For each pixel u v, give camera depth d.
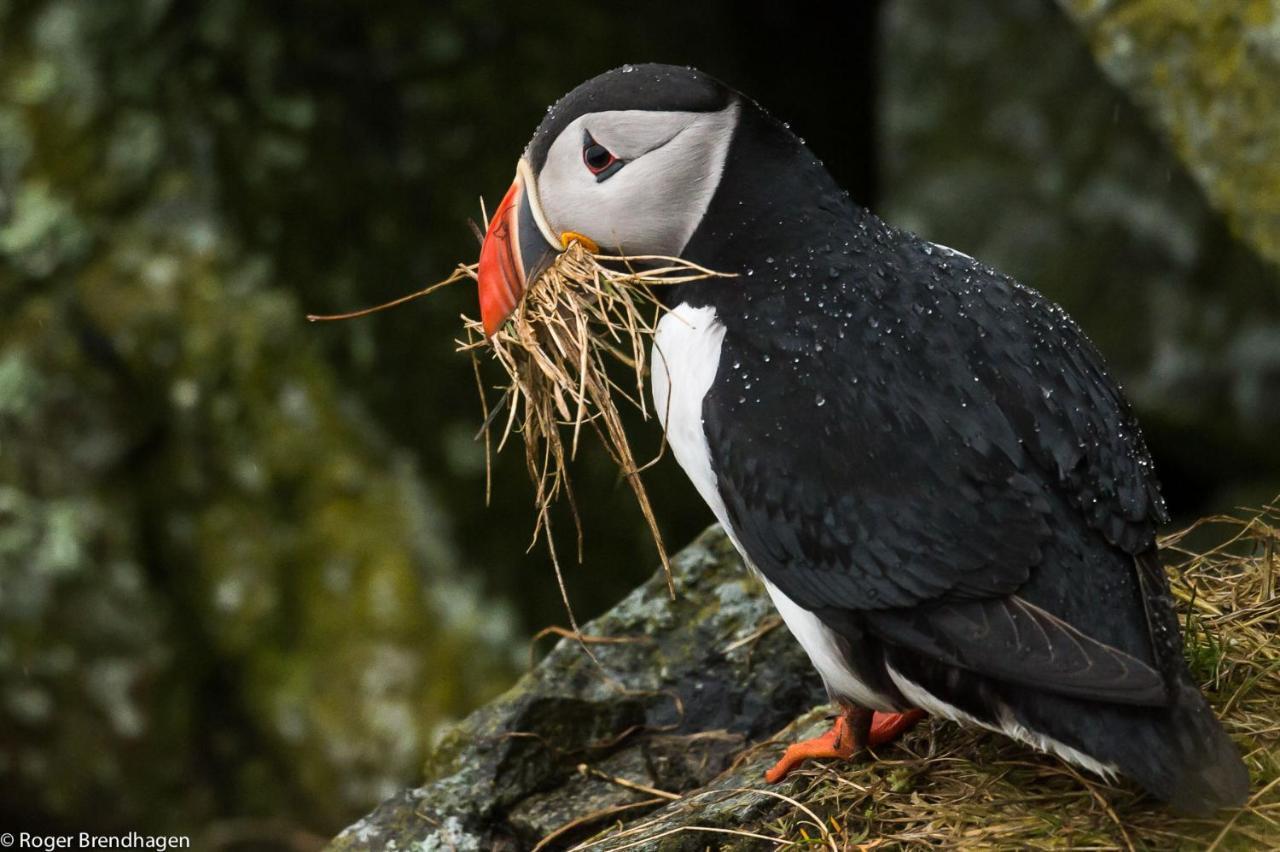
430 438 11.38
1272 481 11.03
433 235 11.61
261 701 10.95
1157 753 4.68
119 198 11.16
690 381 5.76
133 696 10.92
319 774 10.87
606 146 6.06
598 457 11.61
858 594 5.23
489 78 11.78
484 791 6.81
